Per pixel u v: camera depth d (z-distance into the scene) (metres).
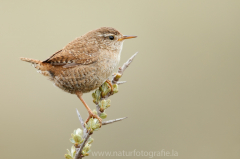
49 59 7.15
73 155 5.16
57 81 7.54
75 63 7.26
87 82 7.46
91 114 6.85
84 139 5.16
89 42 7.66
